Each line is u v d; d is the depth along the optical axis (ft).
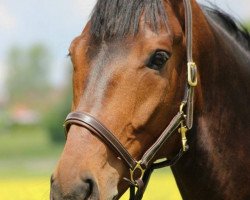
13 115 342.44
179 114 15.07
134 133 14.52
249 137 16.55
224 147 16.21
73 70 15.11
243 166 16.35
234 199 16.34
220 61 16.35
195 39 15.70
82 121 14.14
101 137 14.14
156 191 48.29
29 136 254.27
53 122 198.90
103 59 14.52
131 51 14.47
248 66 17.26
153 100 14.56
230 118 16.34
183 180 16.31
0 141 219.82
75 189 13.44
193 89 15.26
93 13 14.90
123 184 14.61
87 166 13.76
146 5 14.80
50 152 175.42
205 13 16.93
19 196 49.37
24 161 147.13
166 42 14.67
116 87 14.37
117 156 14.35
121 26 14.53
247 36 18.16
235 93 16.53
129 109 14.37
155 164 15.56
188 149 15.90
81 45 14.93
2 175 94.58
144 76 14.46
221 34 16.80
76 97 14.74
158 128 14.83
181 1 15.57
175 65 15.03
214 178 16.14
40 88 399.03
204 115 16.05
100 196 13.82
